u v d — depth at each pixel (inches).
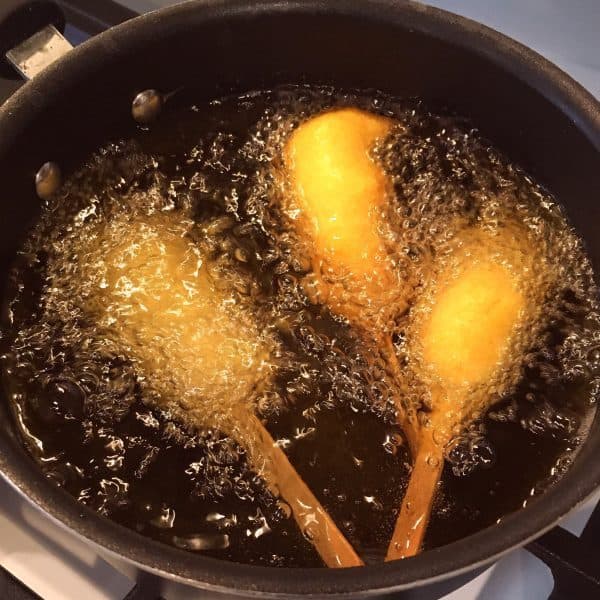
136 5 16.1
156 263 12.5
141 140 13.7
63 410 11.2
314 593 7.8
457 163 13.5
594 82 14.9
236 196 13.3
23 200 12.2
